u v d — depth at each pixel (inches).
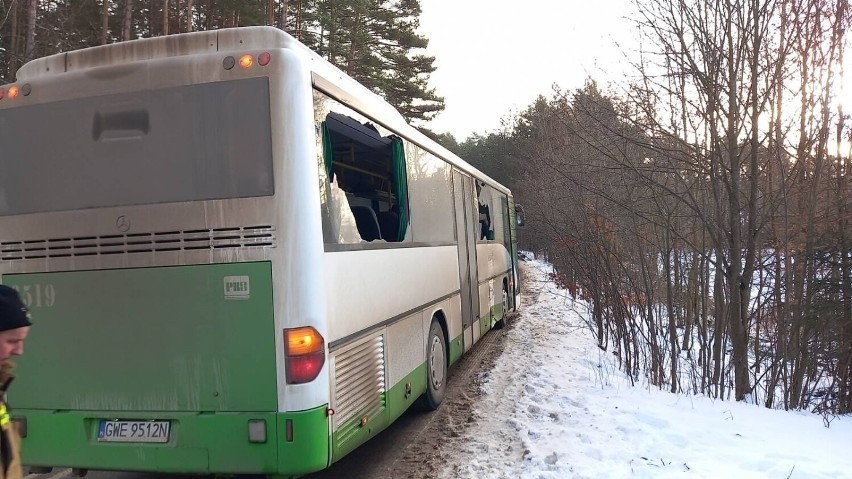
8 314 83.3
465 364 372.2
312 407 146.0
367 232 190.1
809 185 321.4
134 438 151.8
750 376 363.6
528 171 1019.3
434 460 208.4
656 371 329.1
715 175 301.6
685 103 313.1
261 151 148.9
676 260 406.9
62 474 206.7
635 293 348.8
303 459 144.3
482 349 418.3
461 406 275.7
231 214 148.7
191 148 152.0
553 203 515.8
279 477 152.6
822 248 322.3
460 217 332.2
